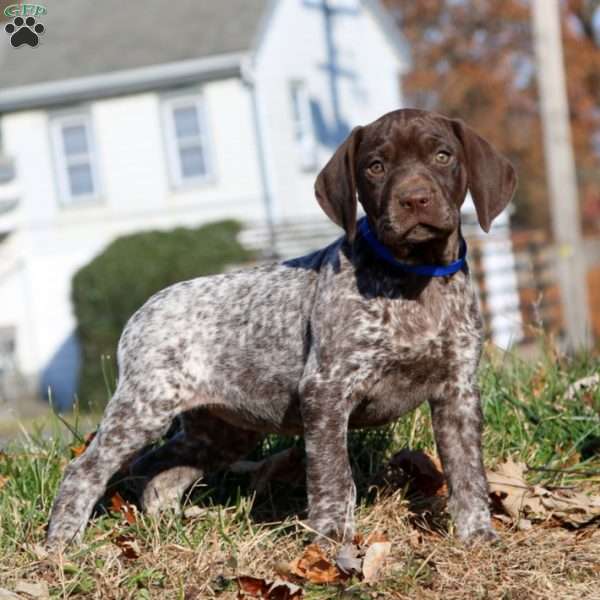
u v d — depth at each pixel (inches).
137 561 237.9
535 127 1798.7
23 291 1149.1
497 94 1813.5
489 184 243.9
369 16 1337.4
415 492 276.1
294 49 1169.4
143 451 300.8
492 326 714.8
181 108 1111.0
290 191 1130.0
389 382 245.0
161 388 262.8
